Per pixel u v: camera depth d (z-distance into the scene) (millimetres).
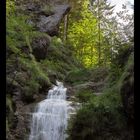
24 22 15688
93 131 7602
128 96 6883
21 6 17328
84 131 7695
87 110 7945
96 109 7891
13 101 11023
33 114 11281
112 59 10336
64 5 19750
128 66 7562
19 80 11844
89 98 11047
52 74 14789
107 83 11578
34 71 13070
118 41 10211
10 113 10375
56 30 17953
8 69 11625
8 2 14125
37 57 15227
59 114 11656
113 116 7691
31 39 14922
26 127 10820
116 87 8781
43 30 17359
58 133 11359
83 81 14477
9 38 12836
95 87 12414
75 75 15086
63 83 14836
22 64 12555
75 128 7980
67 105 11750
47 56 17078
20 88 11609
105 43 15820
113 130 7523
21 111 11156
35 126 11141
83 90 12531
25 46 13805
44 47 15508
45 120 11477
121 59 9961
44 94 13023
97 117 7734
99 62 19125
